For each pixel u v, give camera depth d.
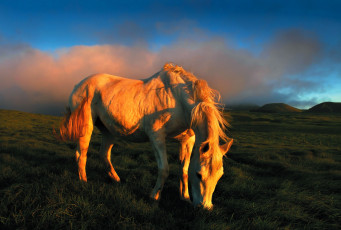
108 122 3.64
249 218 2.88
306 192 3.72
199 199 2.77
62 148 8.18
